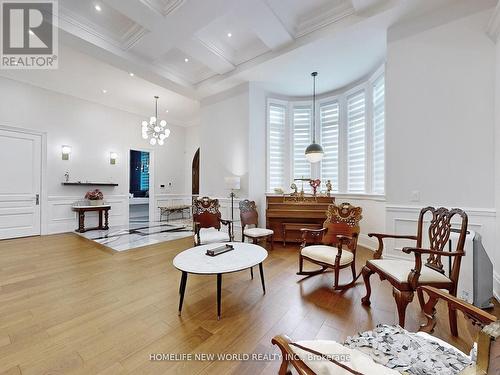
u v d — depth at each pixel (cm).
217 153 516
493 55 246
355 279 265
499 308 211
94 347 161
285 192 491
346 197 464
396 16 282
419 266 171
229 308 214
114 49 353
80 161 573
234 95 484
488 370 60
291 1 291
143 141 708
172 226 624
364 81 438
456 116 264
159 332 179
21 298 229
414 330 179
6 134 469
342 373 73
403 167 296
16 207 481
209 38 360
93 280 273
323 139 518
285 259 359
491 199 246
